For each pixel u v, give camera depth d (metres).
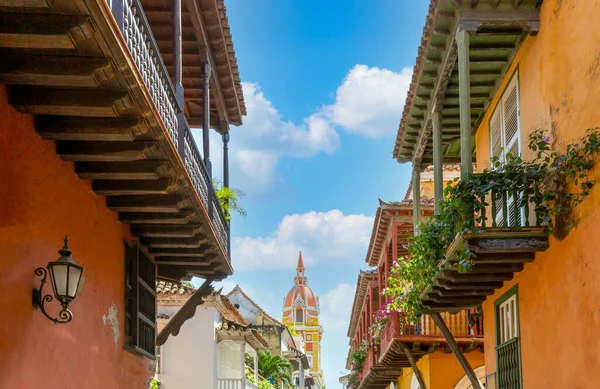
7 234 6.77
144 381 12.28
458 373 18.56
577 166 8.73
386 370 25.17
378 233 21.95
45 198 7.68
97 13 5.67
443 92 13.29
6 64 6.30
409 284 16.02
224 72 14.41
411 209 19.94
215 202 12.91
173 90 9.20
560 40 9.76
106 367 10.02
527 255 10.22
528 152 11.10
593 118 8.72
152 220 10.53
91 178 8.79
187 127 10.21
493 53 12.09
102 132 7.43
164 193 9.28
